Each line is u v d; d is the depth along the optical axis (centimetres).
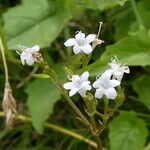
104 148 12
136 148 11
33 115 12
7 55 12
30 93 12
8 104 9
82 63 8
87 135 12
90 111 8
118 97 8
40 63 8
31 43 12
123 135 11
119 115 12
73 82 8
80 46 8
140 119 11
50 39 12
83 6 12
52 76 8
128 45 11
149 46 11
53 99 12
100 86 8
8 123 9
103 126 8
